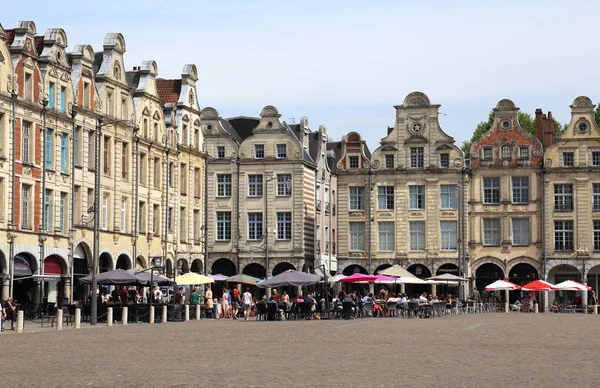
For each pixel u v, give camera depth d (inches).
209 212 4025.6
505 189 4114.2
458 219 4119.1
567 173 4072.3
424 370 1110.4
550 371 1107.9
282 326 2252.7
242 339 1695.4
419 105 4168.3
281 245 3969.0
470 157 4153.5
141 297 3068.4
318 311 2812.5
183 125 3619.6
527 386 957.2
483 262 4119.1
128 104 3186.5
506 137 4128.9
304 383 973.2
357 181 4222.4
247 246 3988.7
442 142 4143.7
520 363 1208.2
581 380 1013.8
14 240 2578.7
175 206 3538.4
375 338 1727.4
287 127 4168.3
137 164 3233.3
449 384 970.1
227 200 4018.2
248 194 4003.4
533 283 3622.0
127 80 3282.5
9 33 2723.9
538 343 1599.4
